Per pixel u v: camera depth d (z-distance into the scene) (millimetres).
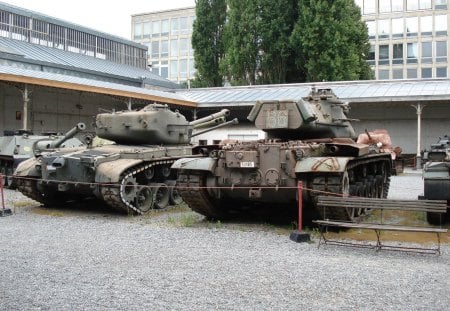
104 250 8859
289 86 36594
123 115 14938
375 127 35250
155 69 72750
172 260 8133
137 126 14750
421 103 30969
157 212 14008
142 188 13750
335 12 39719
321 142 11961
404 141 34594
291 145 11320
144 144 15359
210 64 48062
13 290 6477
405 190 19219
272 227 11398
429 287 6652
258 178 11164
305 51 39906
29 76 22891
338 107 13625
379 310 5762
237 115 37156
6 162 20594
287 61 43438
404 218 12734
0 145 20906
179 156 15125
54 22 39969
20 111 27484
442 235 10531
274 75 43594
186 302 6027
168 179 15172
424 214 13305
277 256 8461
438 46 57219
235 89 37719
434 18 57156
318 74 39781
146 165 13883
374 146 13703
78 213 13852
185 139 15984
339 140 12438
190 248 9094
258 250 8953
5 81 22672
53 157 13695
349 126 14242
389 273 7355
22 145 20719
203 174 11836
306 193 11008
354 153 11383
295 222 11719
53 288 6566
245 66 43656
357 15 43844
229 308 5812
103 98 33031
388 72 58844
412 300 6113
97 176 12898
